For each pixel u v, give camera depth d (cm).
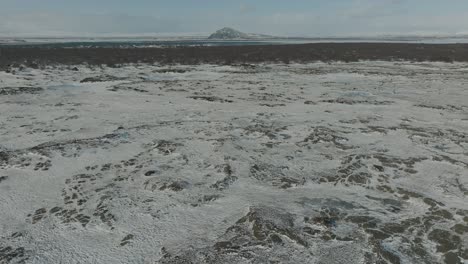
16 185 664
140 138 933
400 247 470
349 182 673
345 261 443
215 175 705
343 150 845
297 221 532
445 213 553
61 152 824
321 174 710
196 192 634
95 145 871
